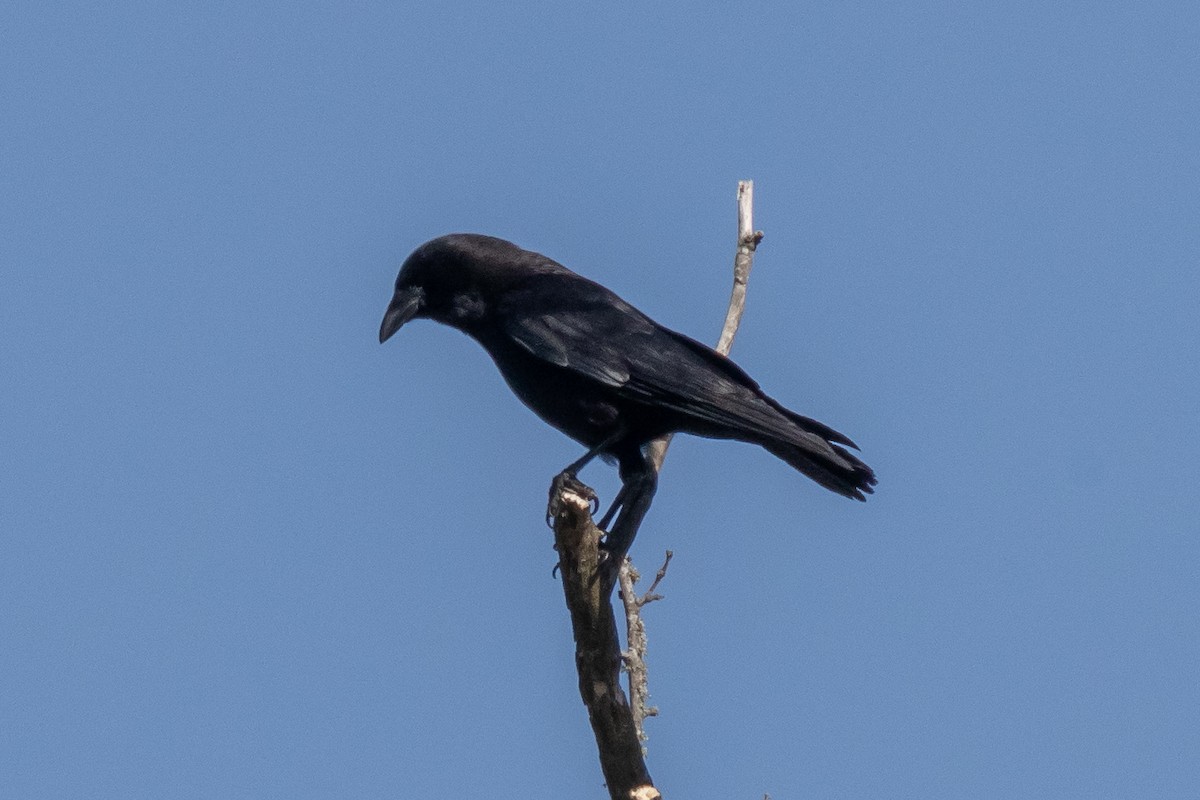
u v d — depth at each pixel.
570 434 12.11
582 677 8.63
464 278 12.56
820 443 10.80
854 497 11.30
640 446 11.86
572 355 11.67
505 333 12.16
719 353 11.74
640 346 11.72
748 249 12.12
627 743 8.70
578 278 12.64
